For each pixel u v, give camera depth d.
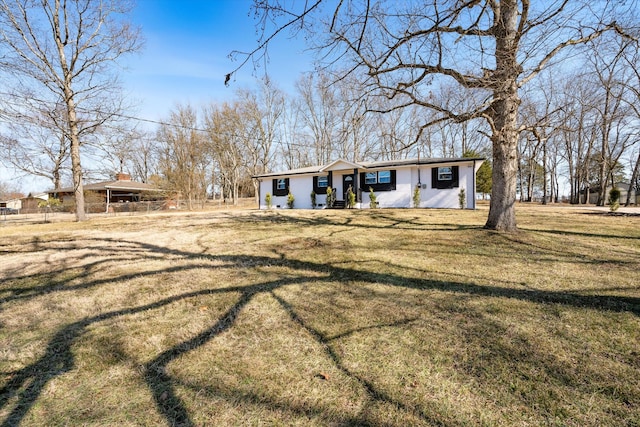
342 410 1.71
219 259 5.43
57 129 12.98
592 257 5.14
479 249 5.79
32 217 20.39
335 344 2.44
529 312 2.98
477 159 14.87
